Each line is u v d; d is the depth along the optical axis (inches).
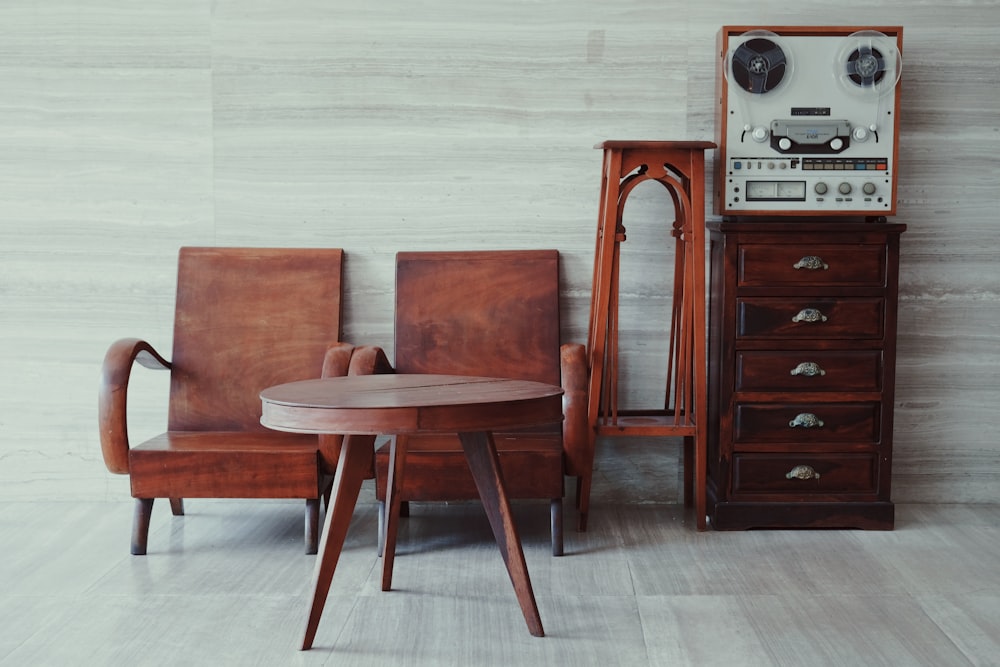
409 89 126.6
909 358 130.5
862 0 126.0
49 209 127.4
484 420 76.7
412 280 124.4
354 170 127.5
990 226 129.0
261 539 114.2
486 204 127.8
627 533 117.1
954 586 98.2
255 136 127.1
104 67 126.1
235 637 85.0
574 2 125.6
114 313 128.8
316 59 126.3
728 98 116.3
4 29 125.5
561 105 126.7
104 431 105.6
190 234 128.2
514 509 128.0
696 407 117.0
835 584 98.8
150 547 110.8
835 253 116.1
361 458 83.4
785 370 117.0
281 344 123.2
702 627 87.5
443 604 93.1
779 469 117.9
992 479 131.8
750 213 117.3
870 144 116.9
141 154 127.2
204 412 121.5
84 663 79.7
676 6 125.6
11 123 126.6
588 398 115.6
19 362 129.1
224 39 126.0
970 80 127.3
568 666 79.3
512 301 123.5
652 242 127.7
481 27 126.0
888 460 118.0
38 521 121.0
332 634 85.9
